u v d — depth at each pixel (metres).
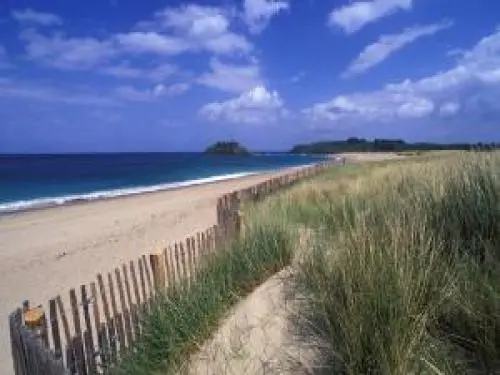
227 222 6.54
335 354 2.92
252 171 66.56
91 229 14.73
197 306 3.96
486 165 4.83
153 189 35.19
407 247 3.35
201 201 21.66
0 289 7.90
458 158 6.45
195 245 5.34
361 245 3.50
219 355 3.47
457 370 2.65
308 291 3.86
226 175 56.88
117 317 3.61
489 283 3.12
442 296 3.06
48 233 14.37
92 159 148.50
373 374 2.70
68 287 7.73
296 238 5.70
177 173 64.38
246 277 4.68
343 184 13.81
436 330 2.99
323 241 4.62
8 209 22.31
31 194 32.41
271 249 5.19
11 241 13.17
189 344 3.65
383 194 6.75
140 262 4.29
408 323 2.84
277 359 3.25
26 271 9.11
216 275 4.65
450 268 3.37
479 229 3.96
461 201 4.33
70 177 54.62
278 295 4.15
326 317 3.17
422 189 5.29
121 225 15.22
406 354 2.65
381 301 2.92
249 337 3.62
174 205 20.73
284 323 3.65
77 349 3.17
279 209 9.62
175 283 4.28
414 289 3.07
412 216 4.24
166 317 3.83
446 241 3.86
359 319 2.86
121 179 51.06
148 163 108.44
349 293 3.04
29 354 2.79
